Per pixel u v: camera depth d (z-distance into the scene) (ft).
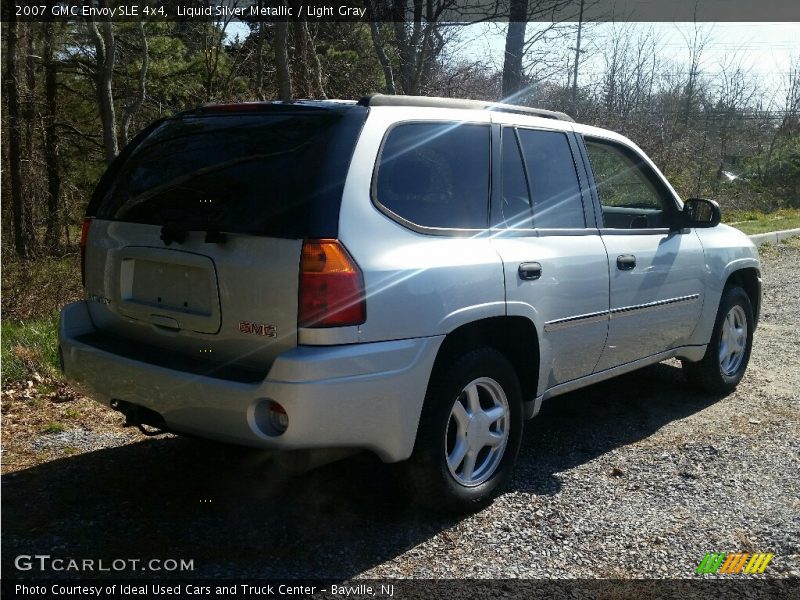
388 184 11.57
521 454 15.53
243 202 11.21
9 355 19.21
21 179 50.11
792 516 13.07
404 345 11.14
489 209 13.10
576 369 14.84
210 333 11.37
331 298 10.46
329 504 12.99
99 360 12.18
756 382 20.79
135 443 15.55
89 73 59.47
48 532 11.76
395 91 34.24
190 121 12.98
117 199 13.12
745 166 99.96
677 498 13.69
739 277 20.17
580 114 48.29
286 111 11.91
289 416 10.28
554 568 11.29
